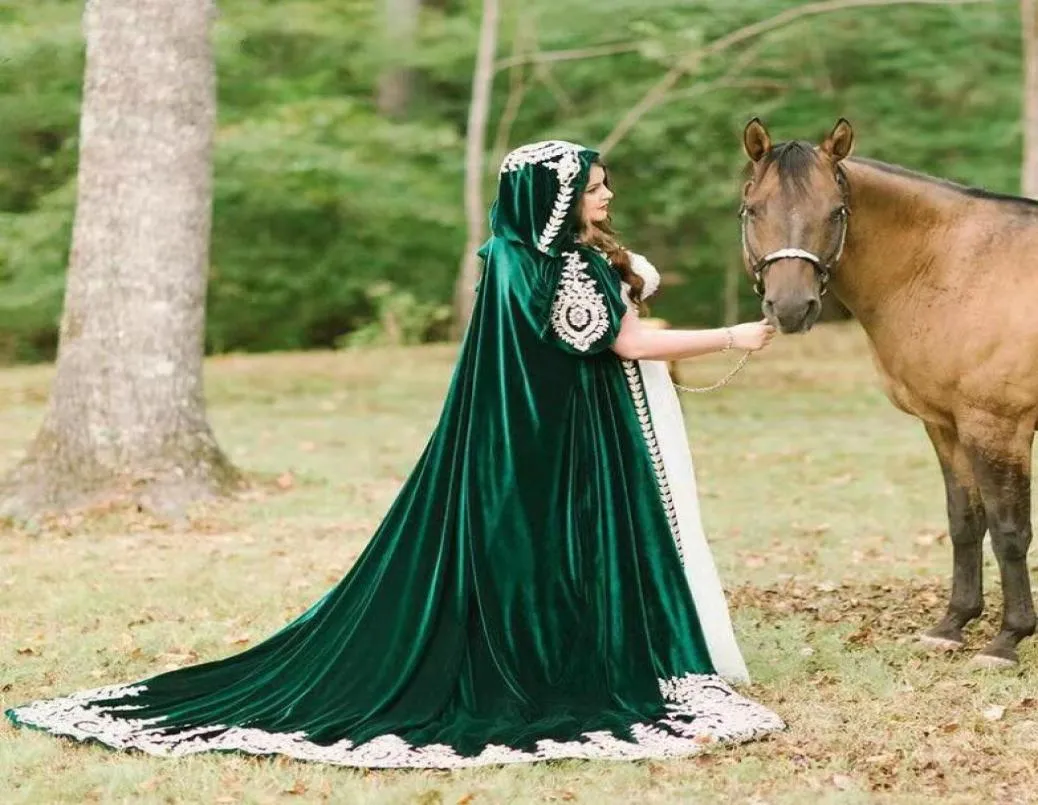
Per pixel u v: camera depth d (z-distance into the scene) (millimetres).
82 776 4180
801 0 18078
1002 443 5109
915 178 5145
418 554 4602
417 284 22625
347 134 19531
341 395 15344
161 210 9062
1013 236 5020
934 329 5098
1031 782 4098
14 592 6777
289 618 6215
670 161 20344
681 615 4625
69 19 17484
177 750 4336
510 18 20250
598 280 4531
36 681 5297
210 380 16531
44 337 22609
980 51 18375
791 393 14945
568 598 4559
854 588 6711
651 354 4586
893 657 5402
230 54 18422
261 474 9969
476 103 19031
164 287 9117
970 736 4465
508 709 4414
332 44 20578
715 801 3965
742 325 4660
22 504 8844
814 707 4781
